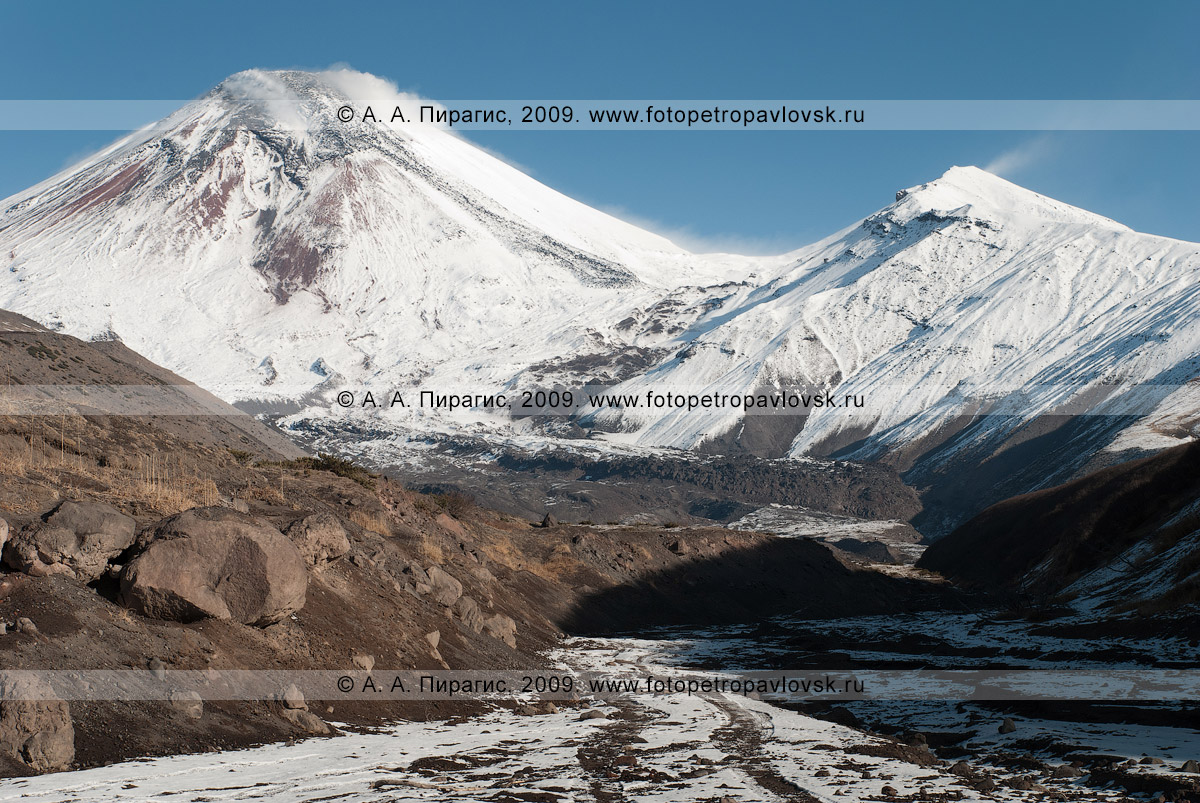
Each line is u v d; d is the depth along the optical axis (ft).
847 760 62.28
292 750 52.90
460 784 48.67
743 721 84.02
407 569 99.81
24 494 68.54
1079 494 323.16
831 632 192.44
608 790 49.42
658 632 191.01
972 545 373.20
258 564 62.18
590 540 231.71
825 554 300.81
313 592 76.28
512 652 106.11
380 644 77.25
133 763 46.39
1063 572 272.31
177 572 58.59
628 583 221.87
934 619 228.22
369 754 54.24
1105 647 132.77
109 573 59.11
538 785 49.78
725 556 268.41
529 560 209.26
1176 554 185.37
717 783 52.60
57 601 53.93
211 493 86.28
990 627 186.39
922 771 58.75
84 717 48.16
